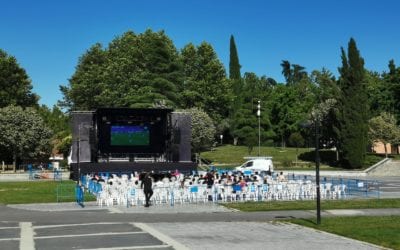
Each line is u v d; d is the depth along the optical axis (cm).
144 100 7344
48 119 9225
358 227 1845
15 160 6569
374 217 2178
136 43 8406
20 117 6412
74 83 9175
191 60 8969
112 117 5034
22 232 1795
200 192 2950
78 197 2883
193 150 7225
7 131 6300
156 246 1472
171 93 7944
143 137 5112
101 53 9294
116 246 1479
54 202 2966
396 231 1728
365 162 6725
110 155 5075
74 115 5059
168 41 8931
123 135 5066
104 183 3030
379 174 6069
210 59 8956
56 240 1605
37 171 6256
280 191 3080
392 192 3541
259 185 3039
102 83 8056
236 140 9831
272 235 1681
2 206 2783
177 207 2681
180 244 1502
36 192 3597
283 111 9600
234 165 7081
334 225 1916
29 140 6397
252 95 9494
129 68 7975
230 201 2958
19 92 8025
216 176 3428
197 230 1812
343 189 3219
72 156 5062
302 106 9519
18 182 4756
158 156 5181
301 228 1856
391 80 8244
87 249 1434
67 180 4978
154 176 4081
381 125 7094
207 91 8650
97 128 5019
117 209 2612
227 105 9088
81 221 2122
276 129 9725
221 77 9012
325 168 6612
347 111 6494
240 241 1555
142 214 2400
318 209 1944
